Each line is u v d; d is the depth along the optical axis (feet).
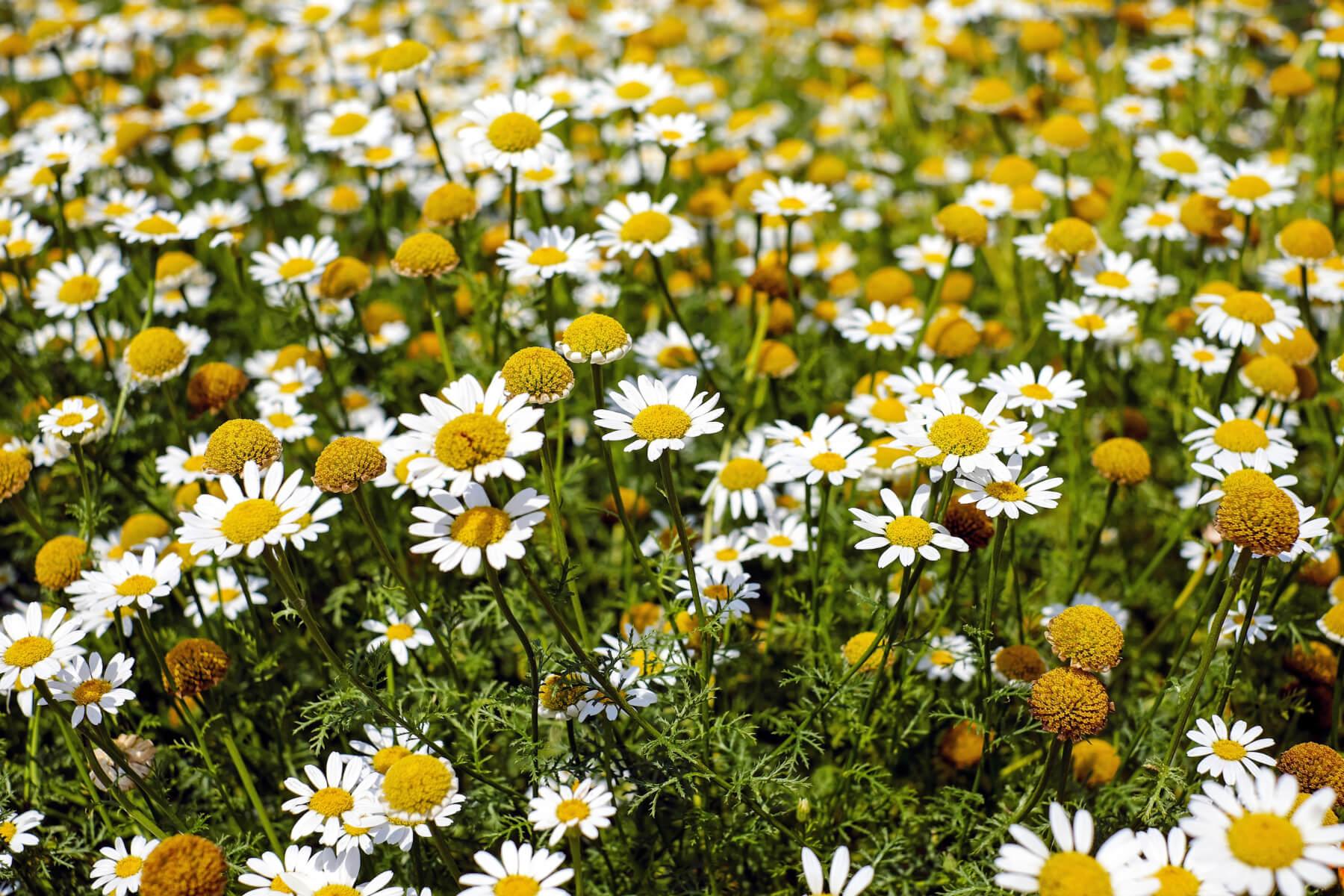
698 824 1.77
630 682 1.78
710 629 1.74
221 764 1.92
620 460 2.25
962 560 1.84
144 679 2.00
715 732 1.83
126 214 2.30
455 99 3.57
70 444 1.94
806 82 4.40
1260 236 2.66
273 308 2.28
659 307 2.46
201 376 2.04
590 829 1.63
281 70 3.82
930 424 1.75
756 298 2.37
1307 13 3.88
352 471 1.62
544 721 1.83
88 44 3.42
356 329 2.26
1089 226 2.21
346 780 1.71
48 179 2.32
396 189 2.93
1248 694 1.94
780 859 1.87
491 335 2.24
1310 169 2.92
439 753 1.71
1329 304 2.35
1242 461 1.91
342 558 2.10
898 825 1.91
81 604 1.84
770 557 2.00
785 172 3.17
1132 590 2.11
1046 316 2.17
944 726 1.95
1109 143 3.39
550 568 1.97
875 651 1.84
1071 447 2.15
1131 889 1.50
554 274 2.00
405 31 3.93
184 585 2.02
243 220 2.41
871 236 3.24
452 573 2.09
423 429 1.63
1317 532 1.71
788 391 2.33
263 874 1.66
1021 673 1.86
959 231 2.16
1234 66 3.53
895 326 2.24
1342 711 1.92
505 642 2.01
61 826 1.85
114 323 2.48
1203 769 1.68
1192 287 2.51
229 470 1.66
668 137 2.25
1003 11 3.51
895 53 4.09
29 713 1.70
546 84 2.73
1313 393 2.12
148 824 1.74
